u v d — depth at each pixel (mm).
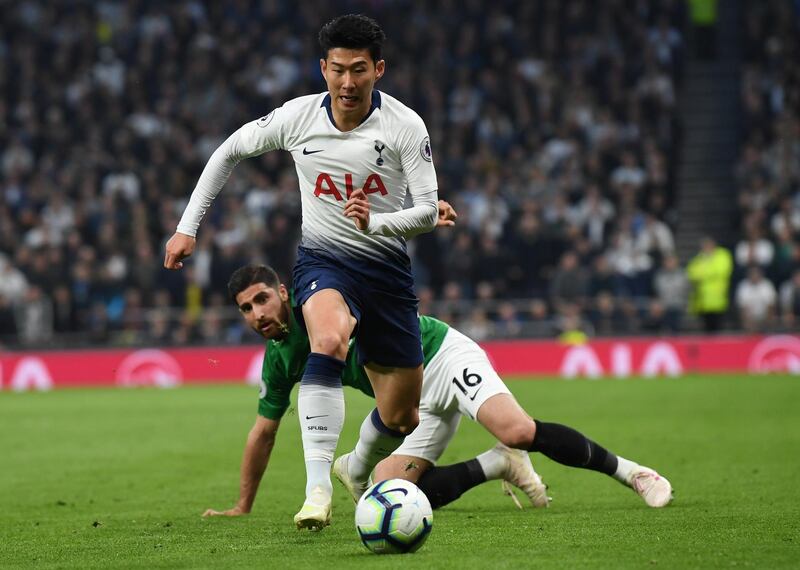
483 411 12805
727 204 49875
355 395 33531
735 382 34375
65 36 52625
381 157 11609
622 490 15414
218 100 49062
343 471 13008
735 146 50844
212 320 40094
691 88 52281
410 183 11664
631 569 9320
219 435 24328
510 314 39625
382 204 11805
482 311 39750
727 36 53156
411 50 51125
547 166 46594
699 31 52844
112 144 47750
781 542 10680
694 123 51625
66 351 39844
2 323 39969
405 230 11438
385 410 12078
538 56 51188
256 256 41281
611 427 23844
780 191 44906
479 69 51219
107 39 53062
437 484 13250
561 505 13992
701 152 51000
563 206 41719
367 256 11617
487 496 15227
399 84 48875
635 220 43000
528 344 39281
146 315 40062
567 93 49438
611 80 49594
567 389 33312
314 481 10820
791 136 47125
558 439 12922
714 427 23578
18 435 25078
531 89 49438
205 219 43438
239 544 11164
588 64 50562
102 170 46875
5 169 47812
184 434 24656
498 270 40562
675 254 47344
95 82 51031
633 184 45156
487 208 43125
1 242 43656
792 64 50250
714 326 39281
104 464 20109
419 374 11992
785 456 18922
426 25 51969
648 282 40031
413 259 41719
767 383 33750
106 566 10125
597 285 39625
